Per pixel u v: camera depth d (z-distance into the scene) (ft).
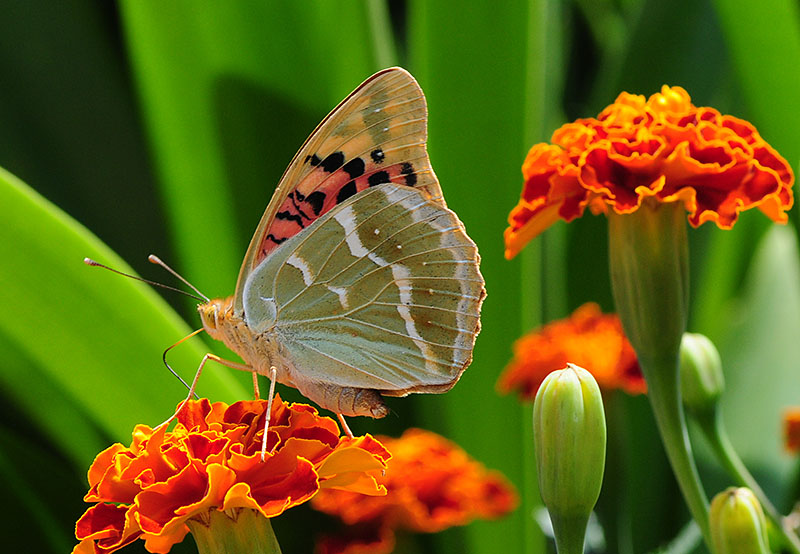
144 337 1.62
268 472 1.42
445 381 1.51
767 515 1.56
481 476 1.73
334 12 1.76
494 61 1.78
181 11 1.73
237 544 1.42
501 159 1.80
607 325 1.77
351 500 1.69
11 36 1.86
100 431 1.72
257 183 1.78
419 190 1.50
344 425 1.53
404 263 1.50
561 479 1.44
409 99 1.50
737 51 1.80
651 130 1.51
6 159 1.83
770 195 1.49
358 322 1.51
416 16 1.79
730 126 1.53
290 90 1.78
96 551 1.42
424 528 1.69
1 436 1.69
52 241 1.60
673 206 1.51
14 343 1.64
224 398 1.64
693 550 1.74
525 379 1.78
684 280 1.52
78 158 1.86
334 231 1.50
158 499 1.41
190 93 1.76
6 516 1.68
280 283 1.50
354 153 1.50
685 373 1.56
